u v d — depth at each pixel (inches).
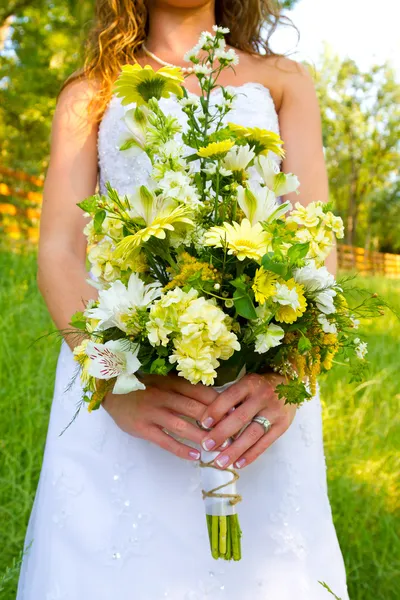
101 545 60.5
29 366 132.8
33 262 212.7
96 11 73.9
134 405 56.3
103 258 52.4
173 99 69.1
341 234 51.8
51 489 64.2
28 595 62.7
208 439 52.1
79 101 71.2
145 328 46.6
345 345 53.3
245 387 53.1
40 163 406.3
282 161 72.1
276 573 61.3
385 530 109.0
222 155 49.8
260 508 62.4
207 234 46.1
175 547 60.1
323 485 68.1
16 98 439.8
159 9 73.7
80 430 65.1
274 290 45.7
